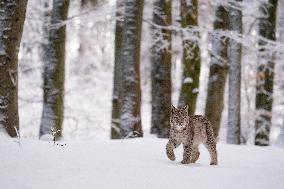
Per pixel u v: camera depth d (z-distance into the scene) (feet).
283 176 26.55
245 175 26.32
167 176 24.61
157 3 63.31
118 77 63.10
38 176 23.07
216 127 60.23
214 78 60.39
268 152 40.40
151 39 64.44
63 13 53.11
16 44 40.73
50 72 52.80
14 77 40.70
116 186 21.83
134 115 53.01
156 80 61.31
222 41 60.59
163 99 60.90
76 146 33.99
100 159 28.71
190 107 60.44
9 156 27.53
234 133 63.52
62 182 21.99
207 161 35.53
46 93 52.85
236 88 63.31
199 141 33.71
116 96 62.80
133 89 53.21
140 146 38.22
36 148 30.78
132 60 53.47
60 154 29.27
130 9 53.93
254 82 91.61
